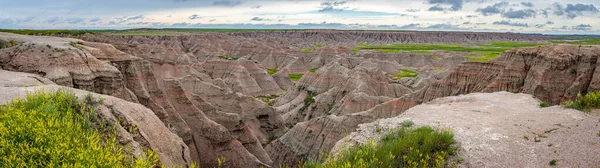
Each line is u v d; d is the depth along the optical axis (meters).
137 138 14.58
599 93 18.20
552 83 42.47
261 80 93.00
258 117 54.53
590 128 14.14
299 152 42.56
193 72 68.50
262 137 51.75
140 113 17.45
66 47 33.06
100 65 33.00
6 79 23.81
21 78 24.77
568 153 12.11
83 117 12.59
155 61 62.12
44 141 8.92
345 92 63.84
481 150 12.83
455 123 16.25
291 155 43.25
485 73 50.31
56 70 29.91
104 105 14.80
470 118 17.22
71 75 30.50
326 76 74.00
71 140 9.55
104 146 10.59
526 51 47.03
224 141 36.53
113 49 40.66
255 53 138.62
